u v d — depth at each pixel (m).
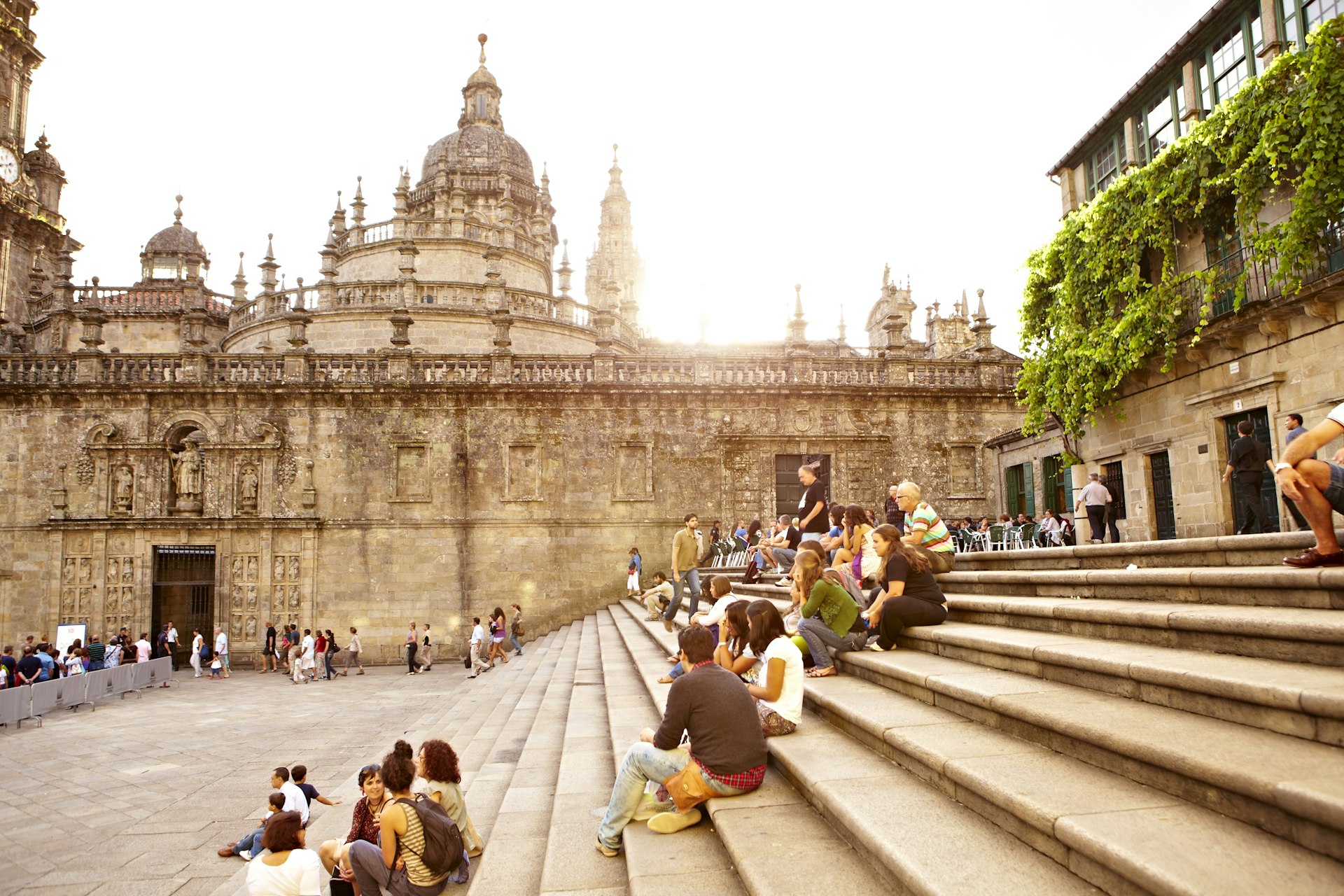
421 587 28.55
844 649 8.93
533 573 28.83
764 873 4.56
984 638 7.20
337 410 29.19
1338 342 13.91
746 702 6.25
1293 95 14.14
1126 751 4.27
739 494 29.53
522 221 46.75
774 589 15.93
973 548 25.80
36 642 27.88
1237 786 3.55
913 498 11.23
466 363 29.78
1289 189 15.43
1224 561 8.08
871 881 4.41
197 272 43.84
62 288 34.81
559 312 38.16
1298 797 3.22
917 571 8.93
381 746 16.20
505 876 6.70
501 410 29.47
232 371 29.95
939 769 5.02
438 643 28.36
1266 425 15.89
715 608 10.31
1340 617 5.20
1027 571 9.72
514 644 26.86
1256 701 4.25
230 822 11.84
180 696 23.33
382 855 6.93
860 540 11.39
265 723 18.92
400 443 29.11
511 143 50.75
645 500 29.33
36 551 28.31
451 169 46.72
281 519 28.28
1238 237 16.53
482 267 39.03
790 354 30.44
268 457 28.84
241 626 28.22
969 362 30.75
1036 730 5.19
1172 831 3.54
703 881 5.17
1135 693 5.23
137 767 15.10
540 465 29.34
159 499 28.66
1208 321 16.59
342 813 11.33
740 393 29.80
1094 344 20.14
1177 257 18.47
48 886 9.55
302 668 25.50
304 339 29.84
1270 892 2.93
